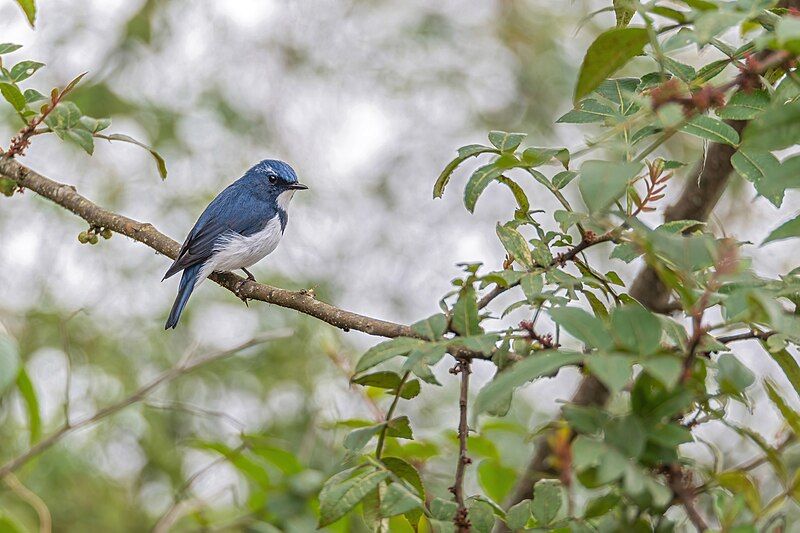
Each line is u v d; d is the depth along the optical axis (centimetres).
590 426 391
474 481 1108
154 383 893
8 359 706
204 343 1438
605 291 512
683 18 427
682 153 1507
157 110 1498
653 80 540
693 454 1085
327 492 475
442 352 450
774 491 959
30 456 850
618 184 367
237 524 886
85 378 1378
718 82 532
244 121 1553
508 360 493
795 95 489
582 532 441
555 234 532
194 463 1399
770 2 406
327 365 1345
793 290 437
